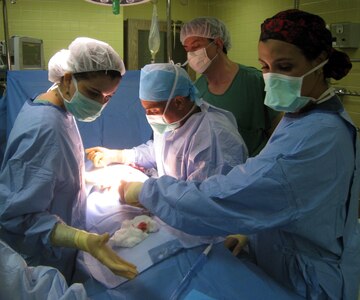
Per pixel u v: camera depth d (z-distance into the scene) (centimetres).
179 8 557
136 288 105
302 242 103
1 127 201
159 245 117
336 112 95
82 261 123
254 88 191
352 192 101
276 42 91
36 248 113
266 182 92
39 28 477
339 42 331
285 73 93
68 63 115
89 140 211
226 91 194
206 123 133
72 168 122
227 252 114
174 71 131
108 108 214
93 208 138
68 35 489
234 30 536
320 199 93
